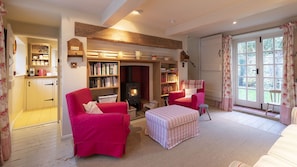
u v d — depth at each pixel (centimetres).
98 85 312
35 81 454
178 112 262
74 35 271
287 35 323
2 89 192
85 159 203
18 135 276
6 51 250
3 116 195
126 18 326
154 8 278
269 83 398
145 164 192
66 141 255
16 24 300
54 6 252
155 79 424
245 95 449
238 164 116
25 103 441
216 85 464
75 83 275
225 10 276
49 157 207
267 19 338
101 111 244
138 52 370
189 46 532
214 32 444
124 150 212
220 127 309
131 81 408
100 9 273
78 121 200
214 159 202
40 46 493
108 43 341
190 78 541
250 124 325
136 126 319
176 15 312
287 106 321
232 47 466
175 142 239
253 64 426
